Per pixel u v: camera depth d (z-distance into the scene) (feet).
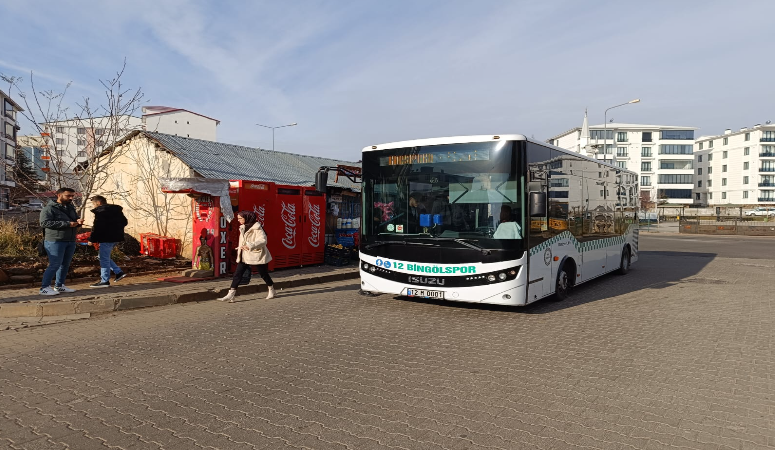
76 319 25.27
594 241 36.99
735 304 30.78
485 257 25.53
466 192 26.35
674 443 11.81
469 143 26.45
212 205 36.45
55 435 11.88
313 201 45.42
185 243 45.37
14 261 32.60
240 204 38.37
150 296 28.84
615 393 15.16
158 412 13.34
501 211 25.53
